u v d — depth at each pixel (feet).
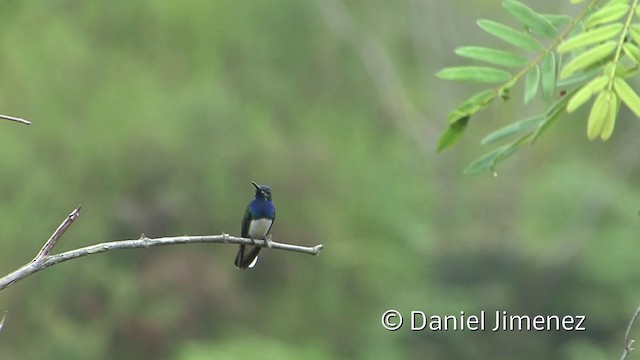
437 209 106.22
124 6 118.01
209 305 93.20
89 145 104.01
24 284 89.81
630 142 105.19
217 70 118.32
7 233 94.48
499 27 12.56
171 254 97.09
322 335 96.48
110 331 89.35
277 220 107.14
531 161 107.14
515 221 103.45
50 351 86.38
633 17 11.57
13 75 109.91
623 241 91.91
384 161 112.68
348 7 117.70
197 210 103.04
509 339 79.61
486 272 87.04
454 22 110.73
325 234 106.11
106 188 102.01
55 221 96.99
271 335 95.35
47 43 113.19
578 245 90.33
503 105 102.27
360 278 100.42
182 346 86.84
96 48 115.24
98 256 94.32
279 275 99.66
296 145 113.80
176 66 117.80
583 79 11.94
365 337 93.20
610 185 102.94
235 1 120.57
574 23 12.34
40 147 103.71
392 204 108.47
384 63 115.24
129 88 112.57
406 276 96.84
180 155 105.81
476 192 106.42
